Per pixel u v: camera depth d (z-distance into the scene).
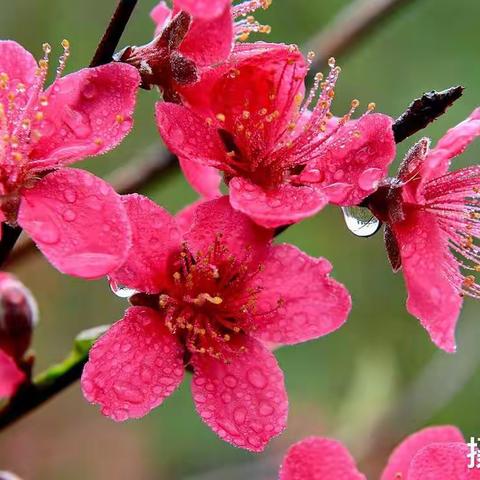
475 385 0.54
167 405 0.60
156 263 0.37
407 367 0.56
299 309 0.37
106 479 0.59
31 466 0.59
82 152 0.36
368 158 0.37
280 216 0.36
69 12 0.55
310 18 0.56
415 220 0.37
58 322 0.58
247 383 0.37
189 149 0.37
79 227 0.36
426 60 0.57
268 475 0.49
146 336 0.37
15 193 0.36
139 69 0.37
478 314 0.51
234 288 0.37
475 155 0.54
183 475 0.58
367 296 0.57
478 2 0.58
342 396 0.56
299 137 0.37
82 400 0.61
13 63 0.37
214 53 0.37
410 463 0.38
